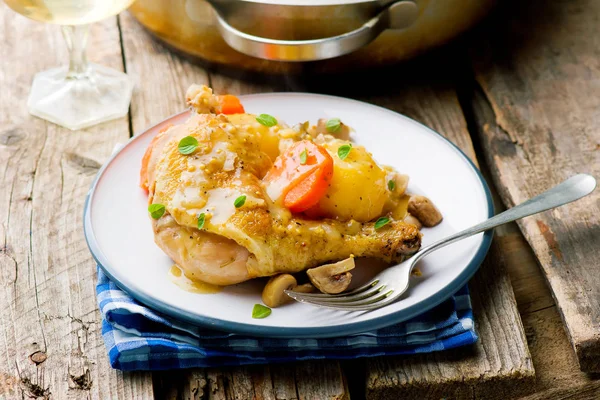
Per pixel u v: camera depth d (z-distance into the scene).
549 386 0.79
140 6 1.00
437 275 0.77
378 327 0.74
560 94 1.00
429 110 1.00
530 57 1.05
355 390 0.79
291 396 0.75
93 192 0.82
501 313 0.80
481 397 0.77
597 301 0.80
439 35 1.00
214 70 1.04
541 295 0.85
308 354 0.76
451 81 1.04
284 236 0.76
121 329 0.76
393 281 0.76
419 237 0.77
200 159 0.77
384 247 0.77
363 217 0.79
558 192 0.83
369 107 0.90
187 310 0.74
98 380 0.75
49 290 0.81
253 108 0.90
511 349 0.78
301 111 0.91
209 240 0.75
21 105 0.99
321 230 0.76
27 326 0.78
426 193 0.84
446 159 0.86
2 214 0.87
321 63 0.99
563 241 0.85
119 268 0.77
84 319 0.79
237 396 0.75
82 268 0.83
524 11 1.11
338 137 0.87
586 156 0.93
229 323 0.73
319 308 0.75
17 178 0.91
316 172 0.76
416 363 0.77
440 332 0.77
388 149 0.88
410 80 1.04
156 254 0.79
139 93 1.01
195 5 0.96
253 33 0.96
